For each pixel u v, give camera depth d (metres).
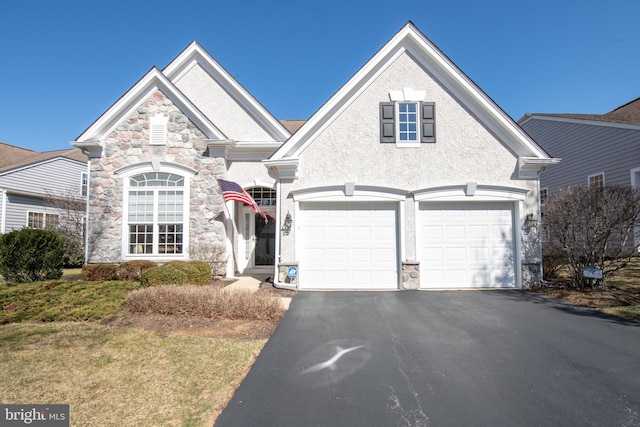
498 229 10.62
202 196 12.48
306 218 10.67
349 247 10.62
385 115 10.77
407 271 10.37
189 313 7.36
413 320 7.13
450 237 10.58
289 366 4.91
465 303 8.58
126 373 4.77
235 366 4.96
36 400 4.08
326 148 10.71
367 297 9.34
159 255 12.37
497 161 10.62
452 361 5.04
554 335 6.14
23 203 20.11
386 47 10.70
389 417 3.63
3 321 7.03
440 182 10.58
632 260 12.08
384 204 10.72
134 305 7.60
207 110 14.17
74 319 7.25
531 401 3.93
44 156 23.27
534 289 10.14
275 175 11.27
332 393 4.14
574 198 9.61
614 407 3.81
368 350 5.48
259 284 11.31
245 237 13.85
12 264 10.94
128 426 3.57
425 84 10.84
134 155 12.57
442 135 10.70
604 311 7.66
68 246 17.22
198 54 14.45
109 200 12.47
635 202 8.95
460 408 3.79
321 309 8.06
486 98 10.52
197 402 4.01
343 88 10.62
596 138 16.69
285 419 3.62
